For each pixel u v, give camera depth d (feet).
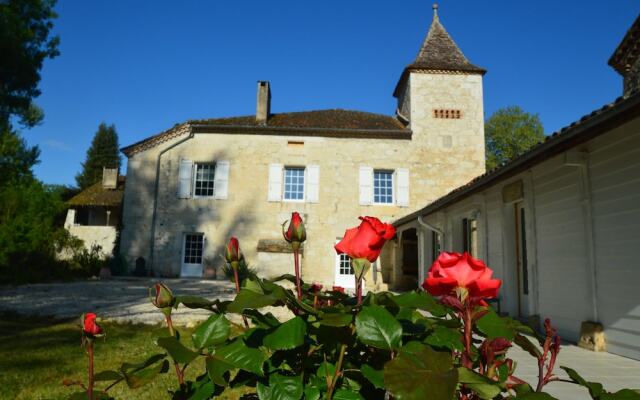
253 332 4.12
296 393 3.85
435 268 3.86
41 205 52.19
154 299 4.27
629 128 16.31
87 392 4.28
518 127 112.37
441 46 67.77
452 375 2.88
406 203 61.41
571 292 19.70
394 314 4.19
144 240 60.54
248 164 62.08
